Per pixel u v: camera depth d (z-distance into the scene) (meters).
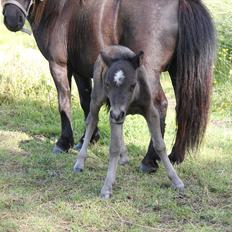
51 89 10.42
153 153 6.40
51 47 7.01
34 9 6.96
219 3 13.15
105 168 6.65
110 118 5.58
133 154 7.20
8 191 5.85
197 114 6.17
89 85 7.56
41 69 10.77
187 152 6.58
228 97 10.15
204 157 7.02
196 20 6.10
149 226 5.07
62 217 5.21
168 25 6.10
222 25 12.14
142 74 5.54
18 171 6.57
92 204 5.43
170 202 5.51
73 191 5.86
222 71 11.24
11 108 9.81
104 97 5.96
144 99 5.62
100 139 7.81
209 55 6.12
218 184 6.05
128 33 6.27
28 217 5.21
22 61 10.87
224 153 7.29
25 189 5.91
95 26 6.55
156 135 5.83
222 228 5.03
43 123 8.95
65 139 7.25
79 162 6.51
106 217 5.22
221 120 9.29
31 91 10.42
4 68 10.68
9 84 10.38
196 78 6.12
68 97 7.14
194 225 5.07
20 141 7.84
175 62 6.39
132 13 6.23
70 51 6.95
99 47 6.57
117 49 5.61
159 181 6.12
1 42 14.91
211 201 5.65
